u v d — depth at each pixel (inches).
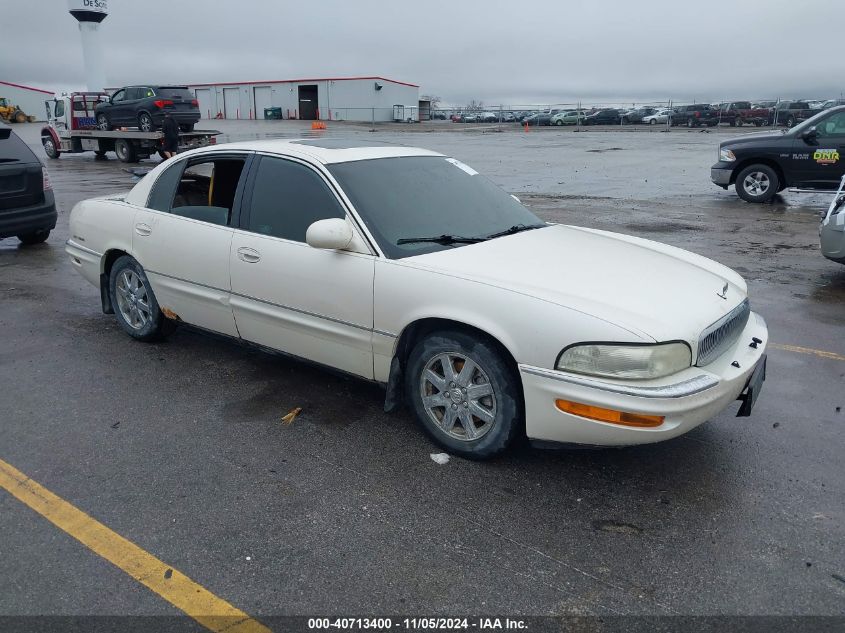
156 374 192.1
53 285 290.2
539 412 130.0
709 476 139.6
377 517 125.9
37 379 188.9
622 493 133.7
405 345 152.3
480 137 1464.1
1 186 338.6
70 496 132.6
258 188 174.9
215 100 2689.5
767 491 134.3
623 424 122.3
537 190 609.3
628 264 151.5
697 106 1823.3
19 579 109.8
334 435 157.0
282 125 2094.0
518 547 117.6
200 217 186.9
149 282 201.3
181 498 131.9
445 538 120.0
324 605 104.3
